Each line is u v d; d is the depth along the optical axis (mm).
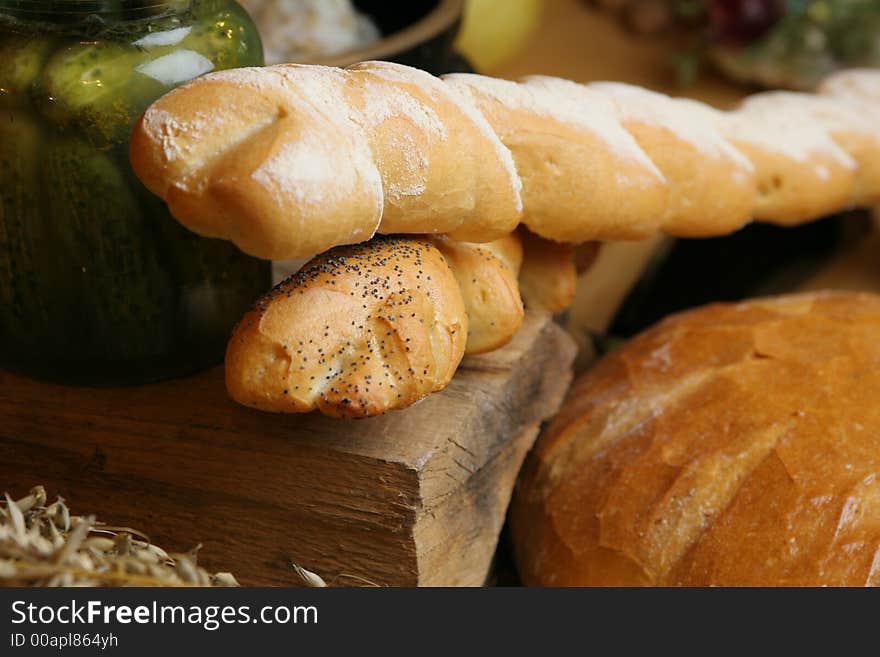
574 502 667
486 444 640
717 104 1194
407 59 792
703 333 723
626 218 637
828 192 754
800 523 606
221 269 630
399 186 558
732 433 648
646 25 1355
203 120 526
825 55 1174
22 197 589
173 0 590
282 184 512
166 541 656
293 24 897
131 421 629
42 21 578
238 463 619
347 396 551
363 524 612
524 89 635
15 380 655
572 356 733
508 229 603
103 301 608
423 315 566
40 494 568
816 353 685
